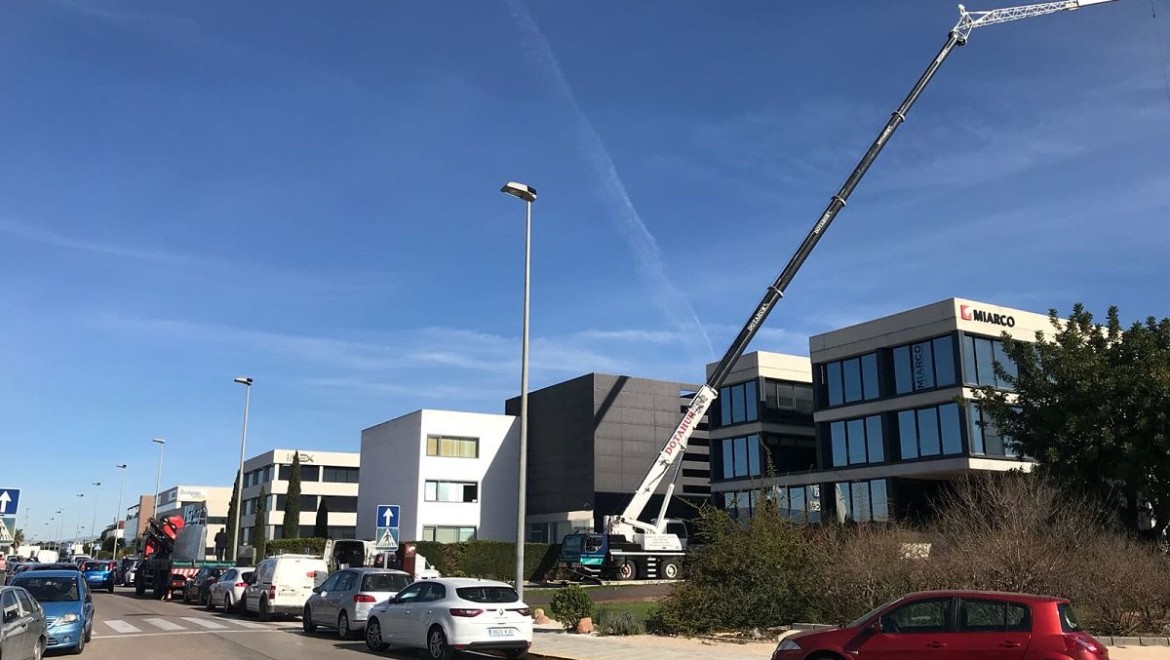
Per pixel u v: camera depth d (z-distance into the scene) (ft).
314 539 183.11
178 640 64.90
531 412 207.31
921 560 62.18
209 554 333.42
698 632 63.26
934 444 128.88
